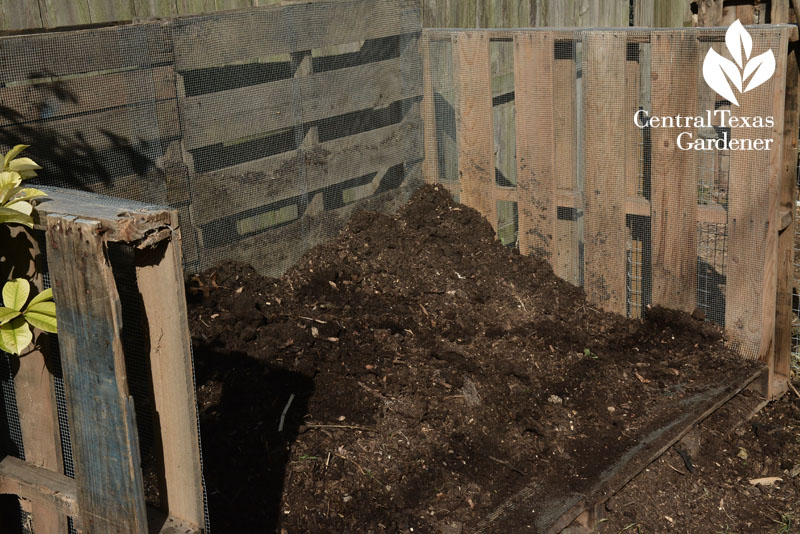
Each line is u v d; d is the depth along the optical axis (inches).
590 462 136.0
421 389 146.6
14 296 76.4
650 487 140.6
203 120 162.6
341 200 195.8
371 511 120.6
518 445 138.8
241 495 118.6
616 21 281.9
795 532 136.5
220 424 129.3
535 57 185.6
